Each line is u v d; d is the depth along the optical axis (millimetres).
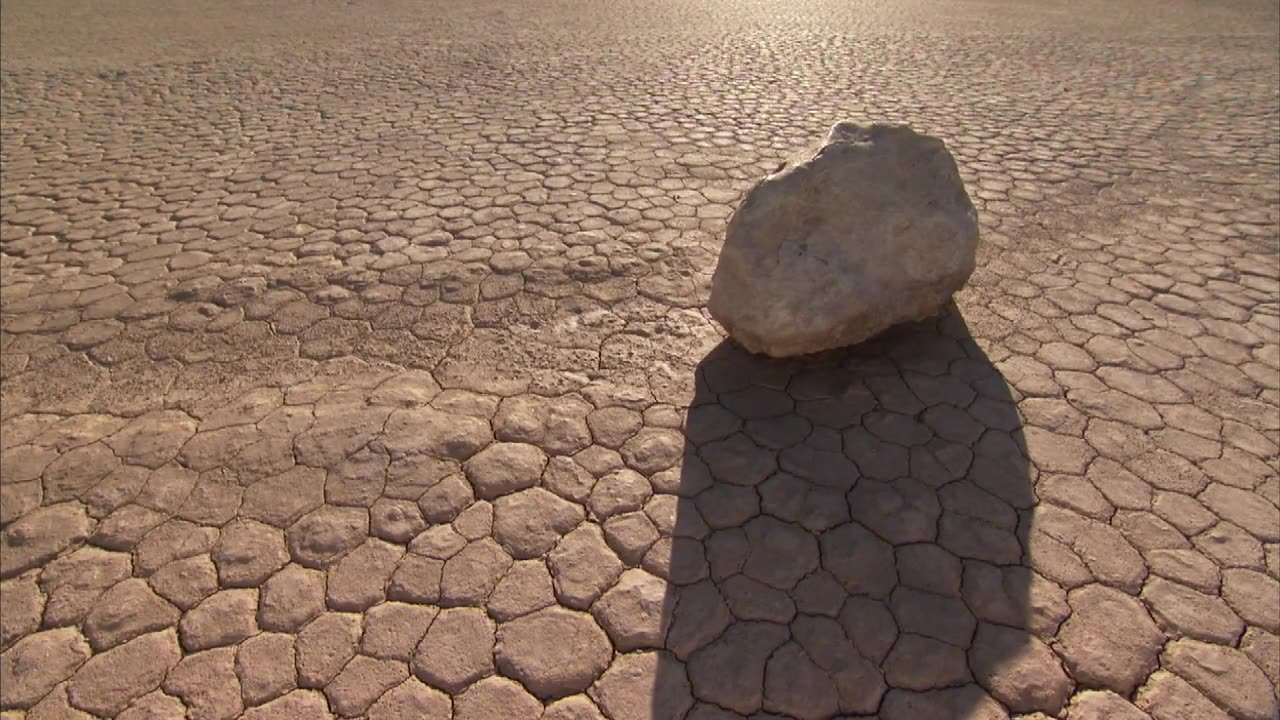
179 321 3697
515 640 2104
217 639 2129
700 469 2656
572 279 3957
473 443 2803
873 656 2035
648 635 2104
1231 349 3322
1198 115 7066
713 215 4715
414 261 4207
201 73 9422
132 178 5785
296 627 2158
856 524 2422
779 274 2943
